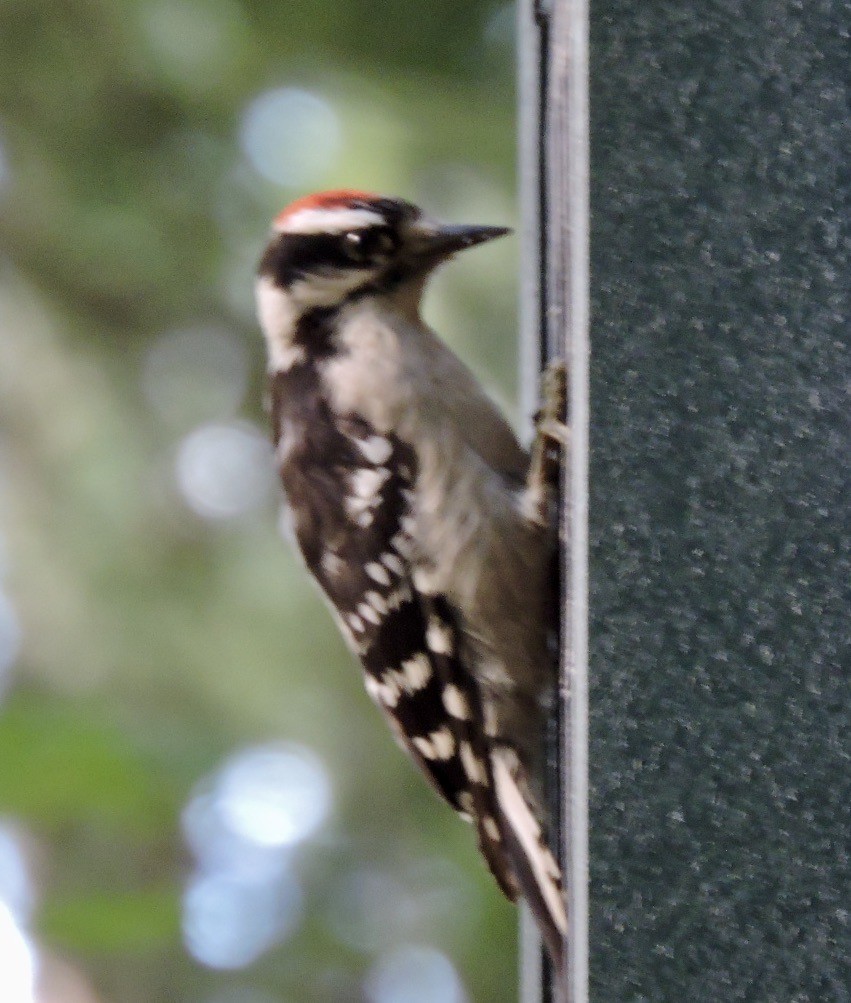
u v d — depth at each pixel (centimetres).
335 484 677
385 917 1130
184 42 1237
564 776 608
